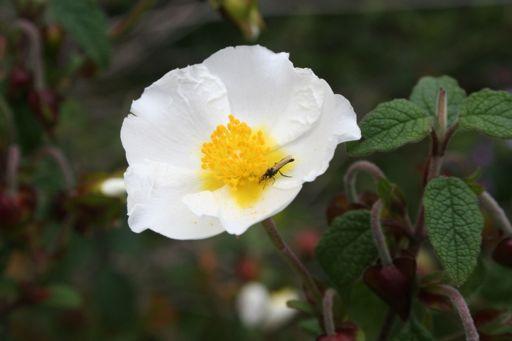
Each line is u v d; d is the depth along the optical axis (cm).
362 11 58
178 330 40
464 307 21
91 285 39
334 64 58
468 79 60
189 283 42
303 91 22
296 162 22
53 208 30
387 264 22
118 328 38
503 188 49
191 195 22
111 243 38
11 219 28
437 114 21
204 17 51
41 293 30
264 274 38
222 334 39
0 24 32
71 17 31
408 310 22
